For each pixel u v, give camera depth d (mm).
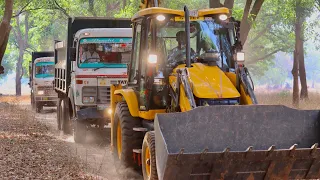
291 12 35188
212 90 11305
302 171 10305
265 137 10602
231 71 12391
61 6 53812
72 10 58281
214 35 12680
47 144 18344
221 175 9969
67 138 21438
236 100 11375
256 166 10070
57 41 25531
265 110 10609
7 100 53906
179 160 9656
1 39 27266
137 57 14000
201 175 9953
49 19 66438
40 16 64438
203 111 10414
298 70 38594
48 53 40688
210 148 10375
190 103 11031
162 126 10297
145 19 12828
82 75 19625
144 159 11523
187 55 12008
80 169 13828
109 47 19797
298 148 10359
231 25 12758
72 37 21594
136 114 13148
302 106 32219
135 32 14109
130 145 13273
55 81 25469
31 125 24641
